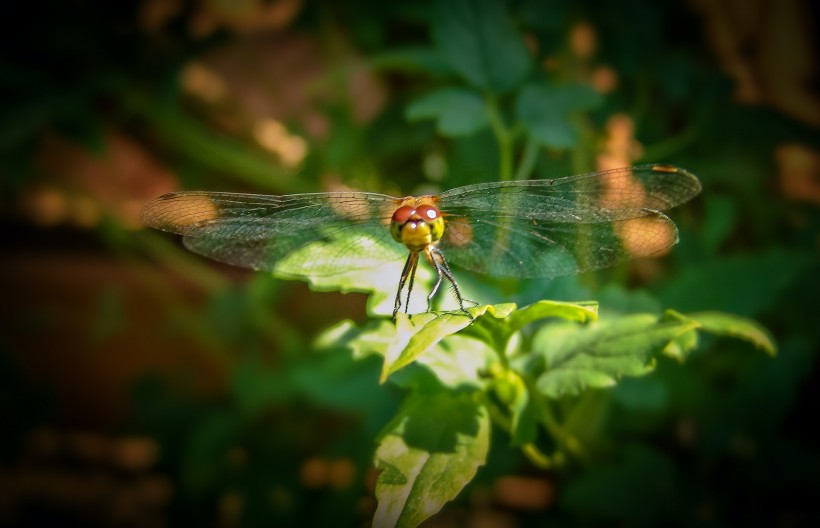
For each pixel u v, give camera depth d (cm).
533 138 24
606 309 23
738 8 29
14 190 29
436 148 27
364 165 27
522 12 25
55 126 27
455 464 21
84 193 29
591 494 23
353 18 28
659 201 22
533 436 21
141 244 28
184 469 26
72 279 29
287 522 26
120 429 29
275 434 26
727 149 27
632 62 26
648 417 25
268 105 29
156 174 30
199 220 22
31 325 29
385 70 29
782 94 29
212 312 27
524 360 22
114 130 29
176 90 27
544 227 23
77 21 27
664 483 23
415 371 21
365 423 25
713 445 24
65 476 29
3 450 28
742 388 24
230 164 28
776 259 24
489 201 22
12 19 27
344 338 22
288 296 27
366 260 22
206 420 27
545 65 27
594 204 22
